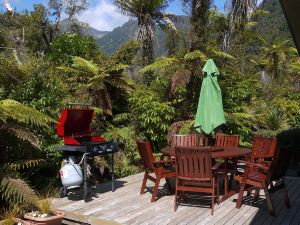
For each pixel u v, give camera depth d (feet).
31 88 23.39
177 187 17.17
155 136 30.83
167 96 32.94
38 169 22.31
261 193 20.29
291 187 22.00
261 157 20.08
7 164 17.49
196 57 30.37
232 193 19.63
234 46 37.86
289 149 16.92
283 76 75.36
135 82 36.17
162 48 44.62
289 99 46.83
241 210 17.26
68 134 19.67
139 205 18.01
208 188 16.81
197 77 31.73
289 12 13.19
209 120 21.84
